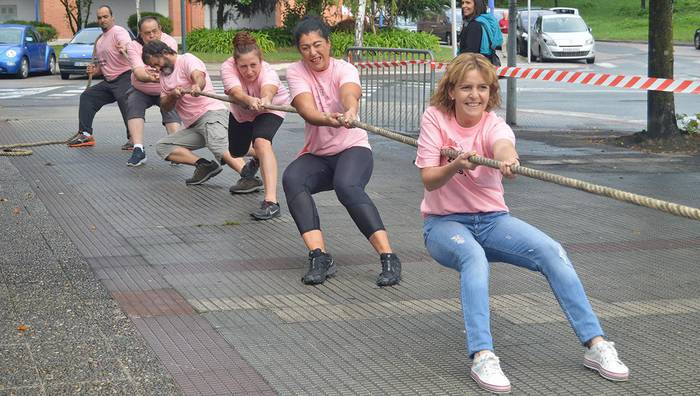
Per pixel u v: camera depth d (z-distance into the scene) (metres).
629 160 12.46
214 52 36.19
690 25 54.34
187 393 4.66
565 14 36.31
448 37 44.25
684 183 10.70
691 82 10.52
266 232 8.26
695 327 5.66
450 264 5.04
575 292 4.88
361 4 34.22
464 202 5.07
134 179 10.80
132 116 11.73
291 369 5.00
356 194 6.71
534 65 33.22
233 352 5.25
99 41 12.89
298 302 6.21
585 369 4.99
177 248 7.66
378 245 6.66
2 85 25.94
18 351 5.21
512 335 5.55
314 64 6.82
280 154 12.72
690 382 4.80
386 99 15.05
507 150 4.77
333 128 6.91
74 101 20.89
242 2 36.25
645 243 7.84
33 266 7.04
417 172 11.34
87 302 6.15
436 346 5.36
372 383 4.80
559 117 17.89
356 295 6.37
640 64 33.84
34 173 11.12
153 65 10.20
